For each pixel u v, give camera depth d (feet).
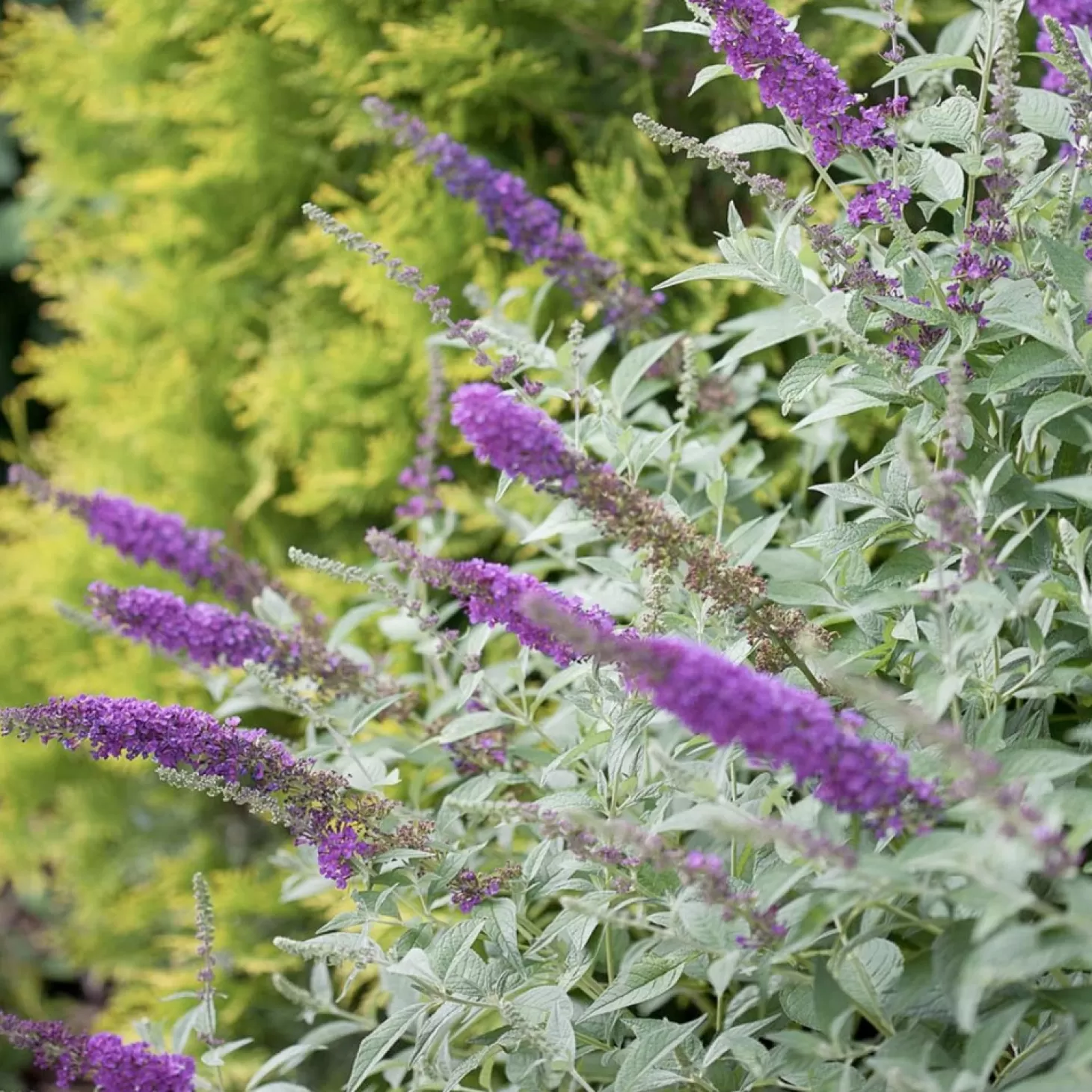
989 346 4.99
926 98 5.26
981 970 4.17
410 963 4.67
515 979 4.81
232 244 8.64
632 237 6.46
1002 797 4.19
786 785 4.48
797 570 5.23
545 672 5.69
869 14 5.30
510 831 5.38
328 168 8.05
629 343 6.11
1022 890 4.24
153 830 8.63
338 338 7.54
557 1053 4.63
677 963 4.67
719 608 4.80
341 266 7.07
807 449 5.66
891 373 4.80
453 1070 4.94
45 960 9.72
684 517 4.96
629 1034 5.11
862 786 4.30
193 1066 4.83
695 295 6.42
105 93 8.85
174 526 5.66
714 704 4.28
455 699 5.39
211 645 5.31
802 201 4.85
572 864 4.85
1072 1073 4.17
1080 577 4.60
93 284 9.09
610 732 4.87
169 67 8.77
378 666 5.61
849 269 4.87
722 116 6.57
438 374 5.82
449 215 6.88
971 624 4.58
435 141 5.65
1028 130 5.15
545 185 7.29
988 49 4.86
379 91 7.21
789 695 4.31
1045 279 4.83
